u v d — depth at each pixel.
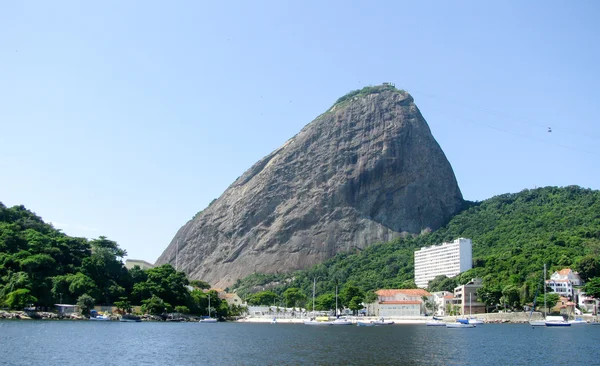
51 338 144.88
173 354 121.19
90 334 160.75
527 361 113.06
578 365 108.31
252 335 180.12
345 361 110.44
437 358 115.56
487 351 129.38
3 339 138.38
